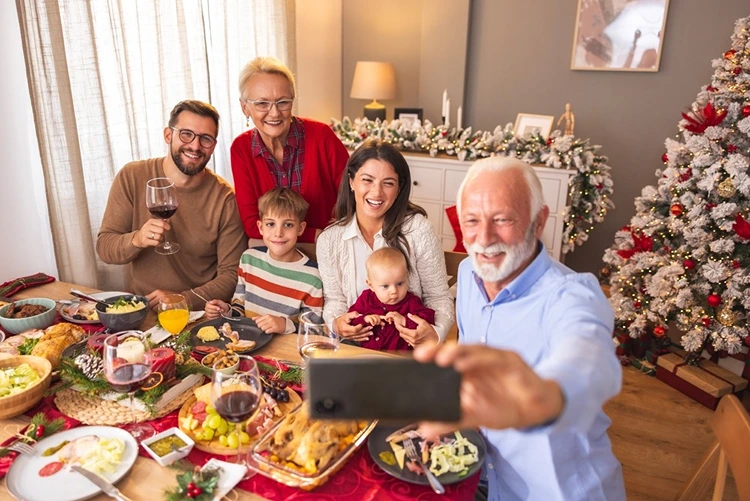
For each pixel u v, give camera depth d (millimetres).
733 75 2670
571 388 682
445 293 1864
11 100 2074
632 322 3086
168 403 1270
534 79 4332
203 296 2035
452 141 3955
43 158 2088
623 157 4219
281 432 1108
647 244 2883
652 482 2221
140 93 2604
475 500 1348
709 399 2715
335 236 1875
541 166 3588
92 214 2381
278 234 1923
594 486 1176
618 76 4074
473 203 1141
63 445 1124
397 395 629
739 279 2504
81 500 989
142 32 2605
